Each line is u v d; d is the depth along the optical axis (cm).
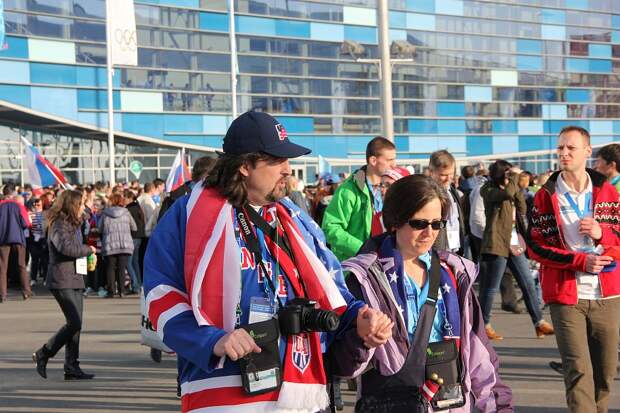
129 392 824
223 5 4256
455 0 5019
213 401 321
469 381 388
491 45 5178
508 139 5253
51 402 787
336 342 357
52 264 880
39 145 3828
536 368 890
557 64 5447
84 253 880
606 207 591
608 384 600
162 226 339
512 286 1275
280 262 340
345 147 4653
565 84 5484
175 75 4128
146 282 334
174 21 4112
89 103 3844
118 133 3947
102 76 3881
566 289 581
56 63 3728
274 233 343
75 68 3794
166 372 920
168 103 4109
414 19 4866
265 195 340
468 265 395
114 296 1725
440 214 385
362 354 352
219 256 326
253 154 335
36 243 2009
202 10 4197
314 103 4550
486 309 1055
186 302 328
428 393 377
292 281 340
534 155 5372
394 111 4806
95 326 1283
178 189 902
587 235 589
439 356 381
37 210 1992
